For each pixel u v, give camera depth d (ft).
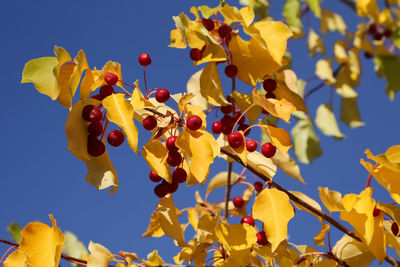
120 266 2.41
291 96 2.44
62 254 2.40
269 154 2.35
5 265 2.25
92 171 2.23
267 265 2.51
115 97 2.19
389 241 2.39
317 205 2.39
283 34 2.34
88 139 2.22
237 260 2.33
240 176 2.98
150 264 2.51
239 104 2.44
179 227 2.41
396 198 2.27
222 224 2.30
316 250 2.44
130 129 2.16
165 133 2.35
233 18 2.34
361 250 2.42
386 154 2.25
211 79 2.33
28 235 2.26
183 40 2.37
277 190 2.31
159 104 2.37
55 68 2.17
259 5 3.45
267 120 2.60
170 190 2.39
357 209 2.31
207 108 2.46
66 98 2.22
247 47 2.37
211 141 2.22
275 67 2.38
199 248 2.45
